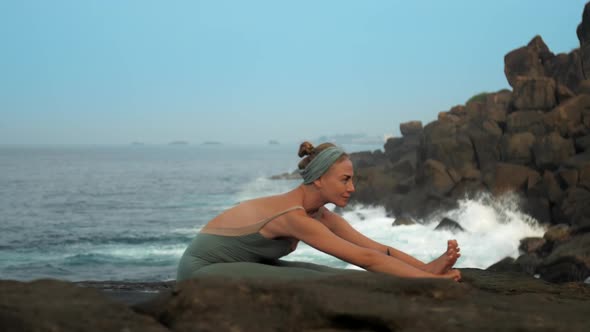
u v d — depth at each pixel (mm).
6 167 125438
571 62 34781
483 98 41219
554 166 26531
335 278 2205
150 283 4434
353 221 31922
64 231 33594
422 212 30078
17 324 1694
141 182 79750
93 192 62562
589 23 33500
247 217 2912
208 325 1916
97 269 22906
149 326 1833
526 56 37781
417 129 52344
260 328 1910
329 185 2943
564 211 23547
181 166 136875
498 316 1969
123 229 34344
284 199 2979
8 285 1969
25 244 29000
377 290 2160
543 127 28484
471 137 31438
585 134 27375
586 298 2807
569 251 17562
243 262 2836
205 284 2053
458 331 1842
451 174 30203
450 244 2896
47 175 95688
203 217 40625
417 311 1942
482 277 3438
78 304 1864
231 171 112688
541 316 2025
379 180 36812
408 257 3098
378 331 1910
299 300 1965
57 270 22859
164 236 31469
